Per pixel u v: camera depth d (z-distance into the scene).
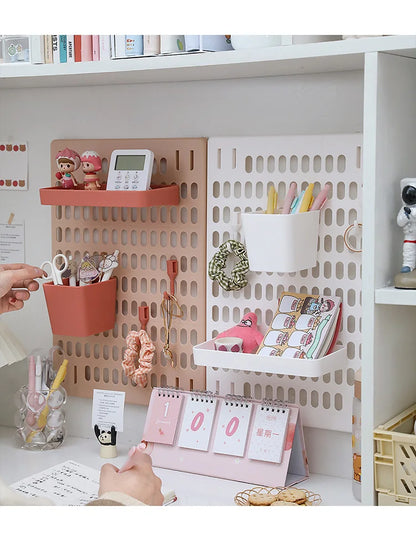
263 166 1.66
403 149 1.35
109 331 1.86
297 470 1.65
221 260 1.67
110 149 1.82
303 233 1.51
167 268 1.77
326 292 1.62
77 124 1.87
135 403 1.84
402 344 1.41
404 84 1.35
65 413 1.89
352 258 1.59
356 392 1.52
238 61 1.40
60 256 1.85
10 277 1.73
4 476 1.67
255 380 1.71
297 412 1.61
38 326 1.98
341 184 1.59
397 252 1.36
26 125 1.94
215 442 1.66
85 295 1.74
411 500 1.30
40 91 1.91
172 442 1.70
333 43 1.30
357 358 1.60
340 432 1.64
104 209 1.85
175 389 1.75
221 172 1.70
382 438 1.31
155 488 1.34
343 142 1.57
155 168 1.76
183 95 1.74
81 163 1.79
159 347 1.80
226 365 1.56
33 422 1.84
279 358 1.50
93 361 1.89
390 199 1.32
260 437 1.62
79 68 1.57
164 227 1.78
